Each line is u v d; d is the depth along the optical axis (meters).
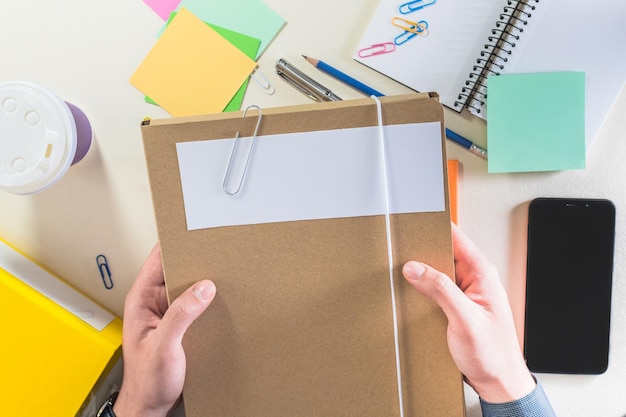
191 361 0.52
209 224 0.49
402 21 0.65
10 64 0.67
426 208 0.49
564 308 0.66
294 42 0.66
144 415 0.59
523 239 0.66
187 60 0.66
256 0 0.65
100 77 0.67
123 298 0.69
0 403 0.63
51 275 0.67
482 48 0.64
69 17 0.66
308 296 0.50
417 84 0.65
